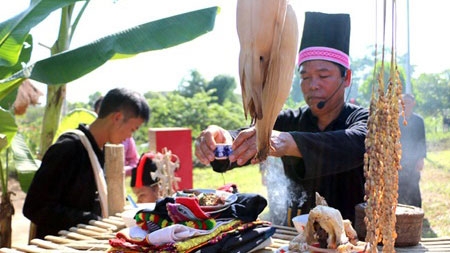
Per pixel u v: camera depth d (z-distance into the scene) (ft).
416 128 10.21
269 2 2.90
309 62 6.15
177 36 8.55
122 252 4.33
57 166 7.09
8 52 8.39
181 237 4.20
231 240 4.29
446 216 16.78
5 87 8.48
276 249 4.60
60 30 10.59
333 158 4.99
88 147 7.30
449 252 4.51
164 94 45.70
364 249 3.78
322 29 6.10
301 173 5.90
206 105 38.01
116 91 7.69
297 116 6.82
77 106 41.16
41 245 5.09
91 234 5.61
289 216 6.26
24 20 8.43
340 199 6.09
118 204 7.10
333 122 6.26
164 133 11.82
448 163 24.89
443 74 27.17
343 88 6.27
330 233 3.87
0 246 9.77
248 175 29.12
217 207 4.52
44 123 11.25
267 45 2.94
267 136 3.10
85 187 7.27
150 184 9.23
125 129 7.61
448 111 27.22
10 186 26.05
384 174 2.87
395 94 2.90
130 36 8.39
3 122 8.98
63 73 7.96
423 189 20.94
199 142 4.92
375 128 2.90
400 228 4.66
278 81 2.99
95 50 8.16
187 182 11.98
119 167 7.07
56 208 7.00
